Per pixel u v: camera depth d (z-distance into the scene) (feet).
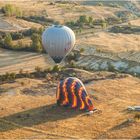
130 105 602.85
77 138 482.69
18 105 590.96
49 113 562.25
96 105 597.93
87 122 533.14
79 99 574.97
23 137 483.10
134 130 507.71
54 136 488.85
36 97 629.10
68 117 549.13
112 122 533.55
